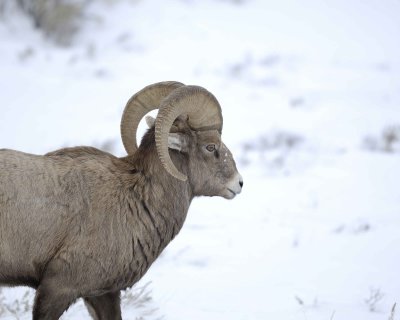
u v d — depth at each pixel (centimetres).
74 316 2661
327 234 3947
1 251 2114
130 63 8244
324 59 8844
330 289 3117
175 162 2359
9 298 2798
